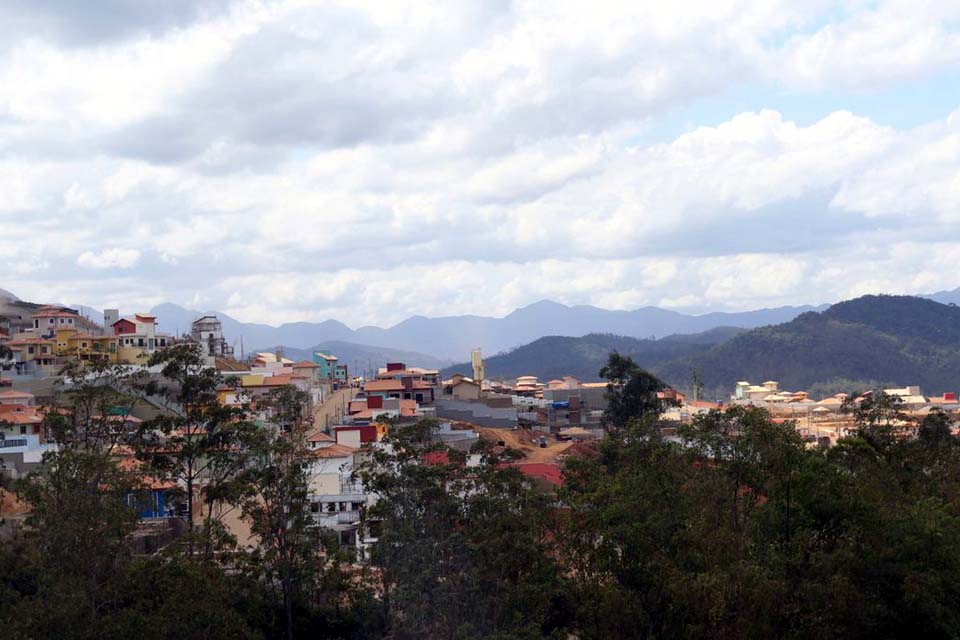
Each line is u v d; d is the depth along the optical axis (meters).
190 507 70.38
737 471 55.56
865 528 50.75
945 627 48.28
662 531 51.62
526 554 53.34
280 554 59.84
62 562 45.91
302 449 66.62
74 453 54.53
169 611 45.88
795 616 46.25
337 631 60.34
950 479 75.38
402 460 66.06
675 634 51.22
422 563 53.78
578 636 54.62
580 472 69.06
